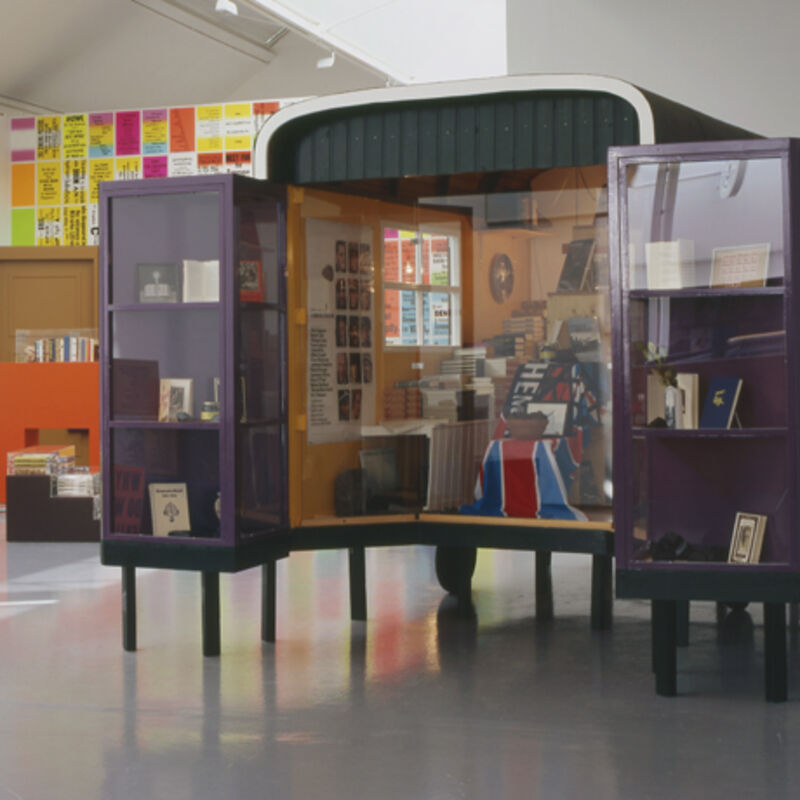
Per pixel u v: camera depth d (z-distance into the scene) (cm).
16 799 312
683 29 793
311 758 342
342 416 524
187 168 1116
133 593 481
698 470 411
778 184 402
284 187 504
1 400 995
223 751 349
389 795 311
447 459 526
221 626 525
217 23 1259
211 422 465
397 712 388
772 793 309
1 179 1155
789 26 765
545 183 515
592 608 516
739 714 383
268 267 494
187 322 475
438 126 497
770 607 399
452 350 535
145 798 311
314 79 1391
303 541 505
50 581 655
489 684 423
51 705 401
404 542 522
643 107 459
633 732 364
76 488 820
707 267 409
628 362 410
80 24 1162
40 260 1129
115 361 484
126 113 1125
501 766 333
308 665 453
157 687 423
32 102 1252
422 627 520
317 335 515
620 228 411
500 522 497
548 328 509
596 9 817
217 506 472
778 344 402
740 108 780
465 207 539
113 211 485
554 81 473
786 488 399
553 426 496
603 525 470
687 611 479
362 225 539
